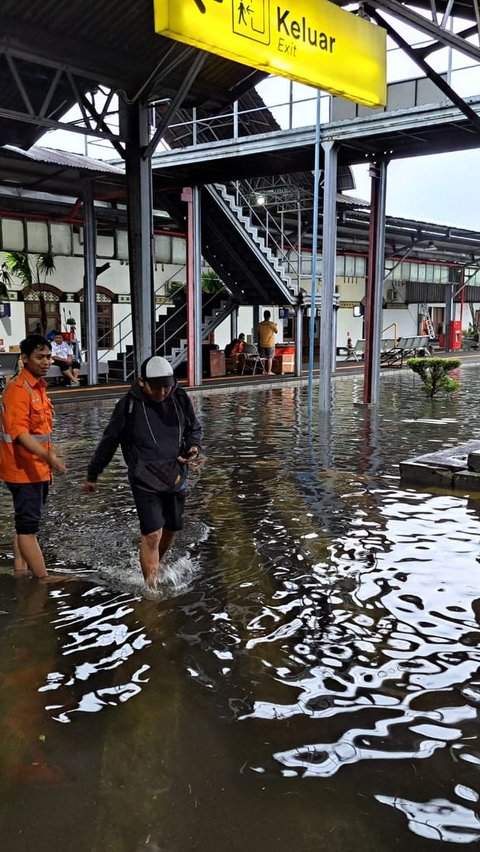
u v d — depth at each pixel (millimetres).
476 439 9562
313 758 2602
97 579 4387
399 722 2838
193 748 2658
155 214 19703
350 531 5336
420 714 2896
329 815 2305
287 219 21625
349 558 4738
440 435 9945
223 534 5270
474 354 31188
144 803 2359
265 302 19750
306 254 25406
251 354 21047
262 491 6598
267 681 3150
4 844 2180
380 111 11477
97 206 18047
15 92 9969
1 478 4340
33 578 4410
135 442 4207
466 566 4582
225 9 6223
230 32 6273
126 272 21672
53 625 3727
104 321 21297
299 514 5809
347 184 20391
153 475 4184
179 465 4316
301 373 20750
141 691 3072
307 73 7039
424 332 34656
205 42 6113
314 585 4270
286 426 10938
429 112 10773
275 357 21719
